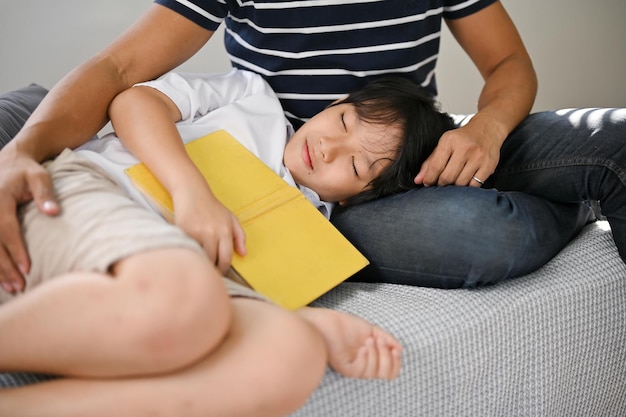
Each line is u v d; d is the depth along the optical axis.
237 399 0.72
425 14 1.24
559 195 1.14
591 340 1.09
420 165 1.19
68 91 1.04
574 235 1.19
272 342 0.75
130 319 0.69
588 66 1.99
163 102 1.10
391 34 1.23
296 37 1.22
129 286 0.70
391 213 1.08
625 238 1.09
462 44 1.39
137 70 1.14
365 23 1.21
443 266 1.02
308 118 1.30
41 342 0.70
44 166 0.94
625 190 1.07
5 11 1.62
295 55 1.24
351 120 1.16
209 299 0.72
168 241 0.75
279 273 0.96
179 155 0.99
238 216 1.01
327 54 1.24
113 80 1.09
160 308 0.69
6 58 1.66
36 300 0.71
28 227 0.84
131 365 0.70
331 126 1.16
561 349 1.06
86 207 0.82
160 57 1.15
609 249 1.14
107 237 0.76
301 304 0.93
